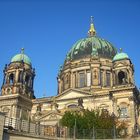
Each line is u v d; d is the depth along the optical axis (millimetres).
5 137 41375
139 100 84250
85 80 92500
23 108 87125
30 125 46500
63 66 102875
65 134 51969
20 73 90812
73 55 101125
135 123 73375
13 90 87062
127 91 77750
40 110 86000
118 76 85250
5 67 93938
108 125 62375
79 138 51688
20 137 43781
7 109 85125
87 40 103688
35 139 45938
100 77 91812
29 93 91750
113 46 104938
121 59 85250
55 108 82000
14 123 45438
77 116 65812
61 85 99500
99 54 97625
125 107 76625
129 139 49625
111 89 80812
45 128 49156
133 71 88188
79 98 82875
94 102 82125
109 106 79562
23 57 95812
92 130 53406
